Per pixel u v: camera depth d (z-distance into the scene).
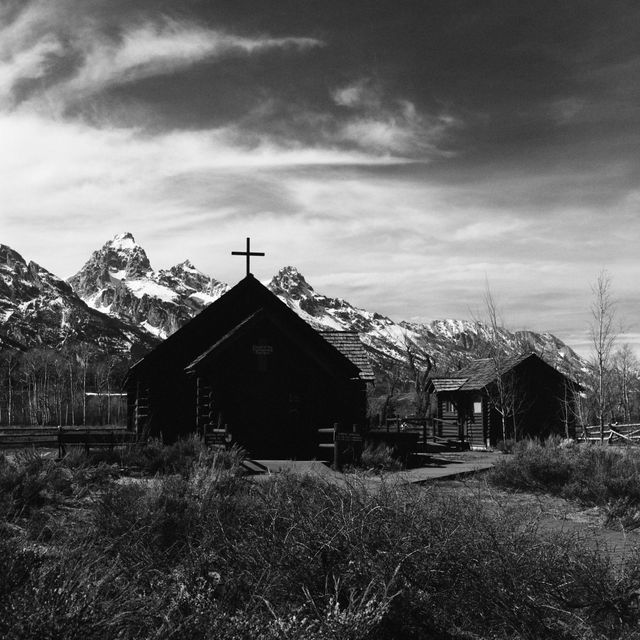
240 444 27.28
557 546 6.20
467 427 51.53
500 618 5.18
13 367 157.50
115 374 153.00
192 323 29.83
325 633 4.24
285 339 28.08
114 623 4.05
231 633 4.17
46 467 11.73
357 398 31.30
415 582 5.16
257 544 5.69
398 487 6.75
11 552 4.90
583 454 18.67
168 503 7.41
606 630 5.30
